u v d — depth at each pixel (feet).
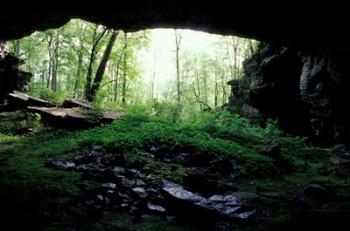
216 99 167.94
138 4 36.37
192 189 34.01
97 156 40.47
